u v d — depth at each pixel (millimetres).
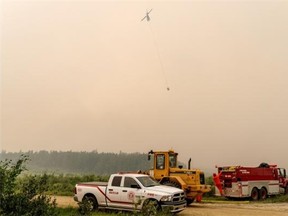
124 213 17328
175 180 23047
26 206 8305
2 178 8078
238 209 21672
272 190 29484
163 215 14656
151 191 17109
